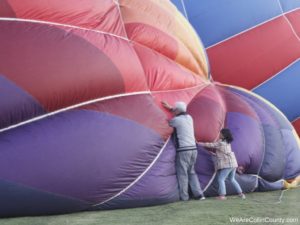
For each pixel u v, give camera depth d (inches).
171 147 308.3
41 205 259.6
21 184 252.7
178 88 350.6
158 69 337.7
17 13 280.7
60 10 295.0
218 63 497.0
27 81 261.3
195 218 257.1
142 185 286.2
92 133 272.1
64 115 271.1
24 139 257.3
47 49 273.7
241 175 349.4
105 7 325.7
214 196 332.5
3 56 262.8
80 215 264.7
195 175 318.3
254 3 520.1
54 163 259.3
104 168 271.6
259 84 497.4
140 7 373.4
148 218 256.7
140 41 344.2
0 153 252.1
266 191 372.2
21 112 258.8
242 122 362.9
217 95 376.8
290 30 520.7
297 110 506.6
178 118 311.6
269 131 380.2
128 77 301.0
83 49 285.7
